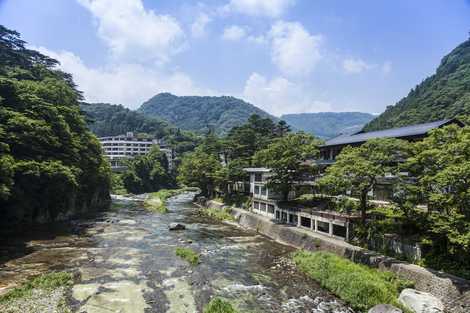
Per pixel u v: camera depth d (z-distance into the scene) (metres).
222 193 69.69
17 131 37.66
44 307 18.27
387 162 26.16
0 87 40.25
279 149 42.06
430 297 19.23
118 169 113.62
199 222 49.12
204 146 92.19
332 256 27.08
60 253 29.45
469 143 21.02
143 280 23.30
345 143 41.72
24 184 37.41
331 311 19.33
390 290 20.77
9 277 23.00
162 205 65.06
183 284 22.92
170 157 151.12
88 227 41.75
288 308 19.61
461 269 20.78
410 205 24.16
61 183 41.50
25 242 32.72
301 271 26.28
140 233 39.41
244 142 75.56
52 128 43.97
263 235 40.81
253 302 20.36
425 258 23.06
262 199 48.66
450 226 20.69
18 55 61.22
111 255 29.31
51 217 44.72
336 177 27.47
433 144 24.08
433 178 21.98
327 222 33.78
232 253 31.80
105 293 20.62
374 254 26.25
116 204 69.75
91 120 74.50
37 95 48.84
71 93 61.78
